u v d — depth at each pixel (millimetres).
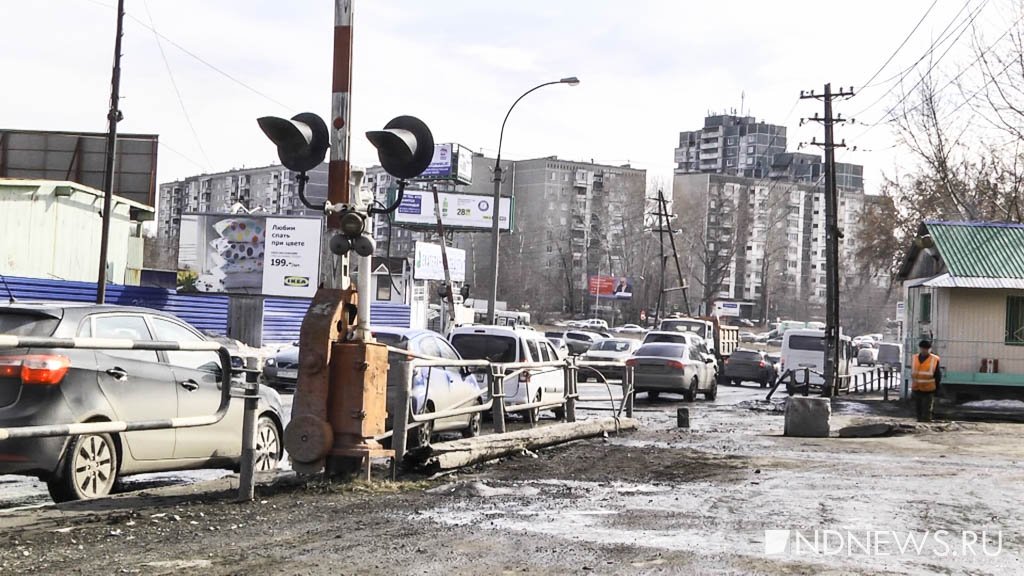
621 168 145250
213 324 39438
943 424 19312
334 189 9148
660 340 31875
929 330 28516
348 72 9172
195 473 11539
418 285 67688
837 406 29406
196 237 46125
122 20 28078
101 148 45469
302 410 8867
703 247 132500
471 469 10680
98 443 8602
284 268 45688
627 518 7570
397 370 9992
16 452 7988
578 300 141375
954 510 8172
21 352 8164
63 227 34438
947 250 27062
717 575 5668
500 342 18594
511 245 131750
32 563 5848
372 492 8758
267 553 6176
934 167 41219
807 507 8211
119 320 9062
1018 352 26500
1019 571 5957
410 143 9055
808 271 156625
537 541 6605
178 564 5852
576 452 12875
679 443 14781
